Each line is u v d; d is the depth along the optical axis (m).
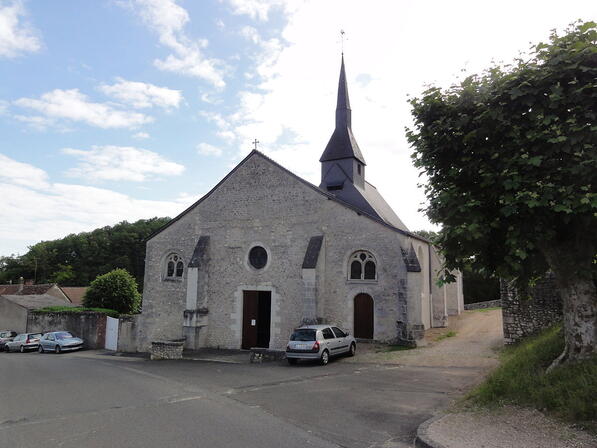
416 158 8.30
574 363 6.82
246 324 18.61
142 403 8.15
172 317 20.38
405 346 15.33
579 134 6.09
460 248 7.42
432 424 6.14
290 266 17.89
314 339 13.12
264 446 5.55
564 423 5.62
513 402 6.66
